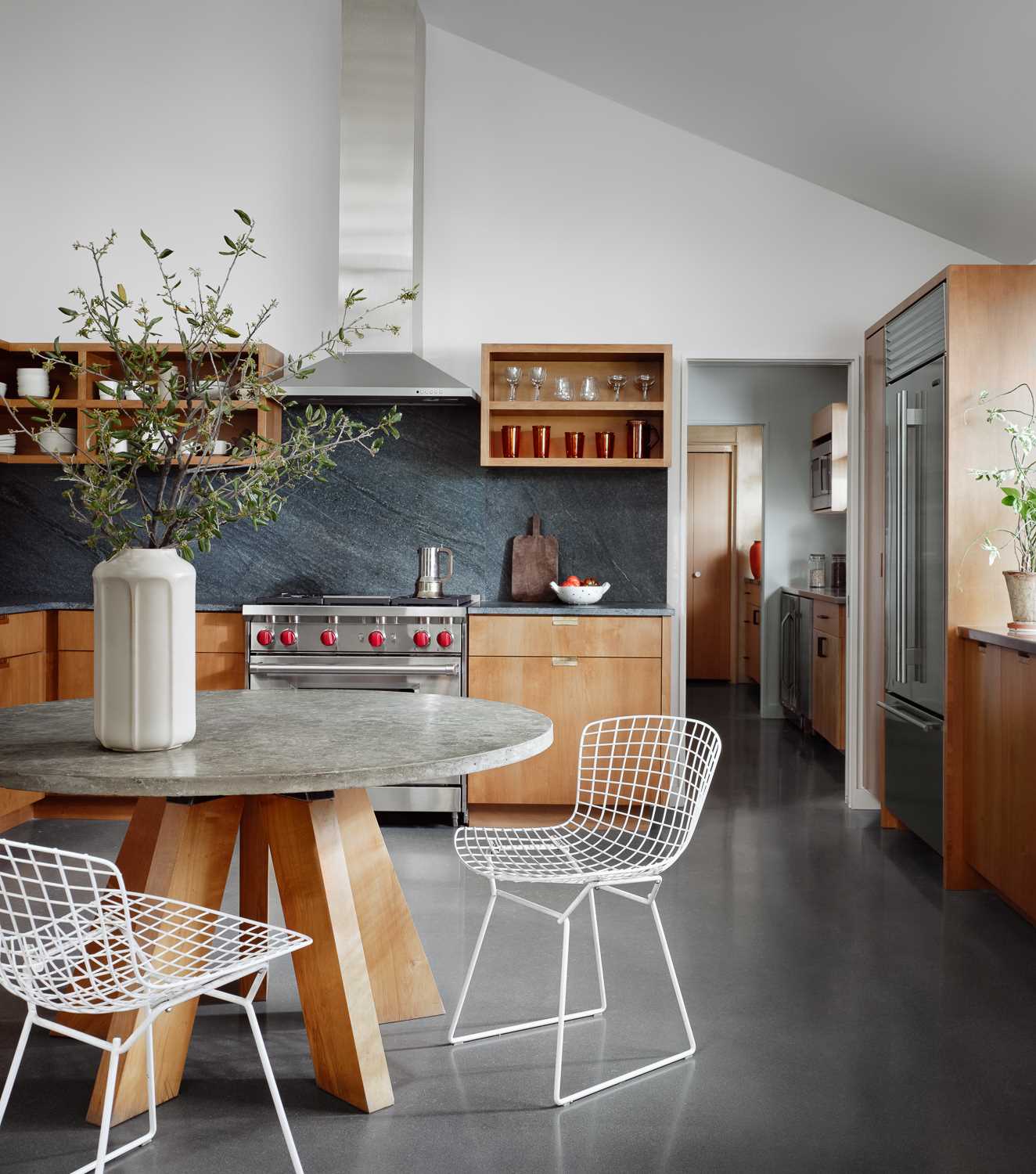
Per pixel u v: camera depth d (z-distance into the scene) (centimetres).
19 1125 212
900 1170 195
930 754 382
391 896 260
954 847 361
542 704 442
